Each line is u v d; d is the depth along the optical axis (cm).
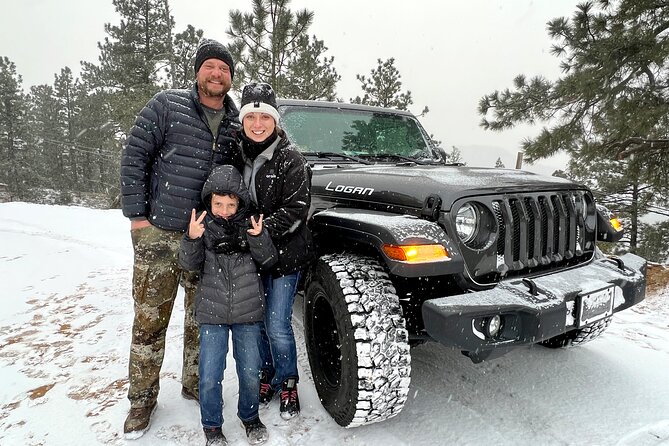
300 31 1059
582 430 222
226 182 200
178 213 220
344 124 366
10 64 3722
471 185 221
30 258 624
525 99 820
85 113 3609
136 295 224
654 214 1120
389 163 339
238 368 215
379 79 1584
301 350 316
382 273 223
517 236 229
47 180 3875
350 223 222
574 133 783
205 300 210
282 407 236
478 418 235
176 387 272
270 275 231
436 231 202
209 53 215
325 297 228
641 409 238
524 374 280
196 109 221
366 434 223
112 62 2303
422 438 220
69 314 406
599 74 688
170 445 218
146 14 2289
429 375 282
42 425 237
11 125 3669
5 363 312
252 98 206
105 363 307
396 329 208
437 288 225
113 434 227
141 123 215
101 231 807
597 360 297
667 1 652
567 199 250
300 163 216
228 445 216
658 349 315
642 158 761
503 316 199
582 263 253
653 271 504
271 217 212
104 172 3544
